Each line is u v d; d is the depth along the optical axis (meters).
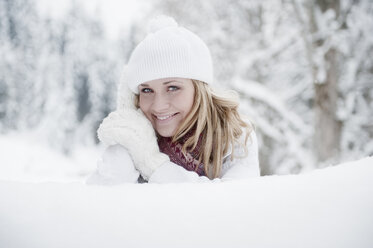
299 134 6.78
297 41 6.43
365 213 0.48
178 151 1.41
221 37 7.39
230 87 6.78
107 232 0.44
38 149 22.58
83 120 26.08
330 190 0.54
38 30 26.86
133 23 8.66
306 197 0.52
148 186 0.59
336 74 5.60
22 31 27.12
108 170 1.13
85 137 25.53
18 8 27.28
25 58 26.78
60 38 26.47
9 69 26.48
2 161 18.44
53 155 22.77
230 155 1.45
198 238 0.43
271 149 6.96
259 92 6.02
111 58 26.06
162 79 1.31
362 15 5.36
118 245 0.42
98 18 27.17
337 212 0.48
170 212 0.48
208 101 1.45
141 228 0.45
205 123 1.43
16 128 25.70
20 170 16.64
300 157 5.98
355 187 0.54
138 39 8.50
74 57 26.05
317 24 5.46
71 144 24.31
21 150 21.38
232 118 1.47
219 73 7.30
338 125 5.73
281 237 0.44
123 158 1.14
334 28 5.29
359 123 5.92
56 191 0.54
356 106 6.18
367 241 0.44
